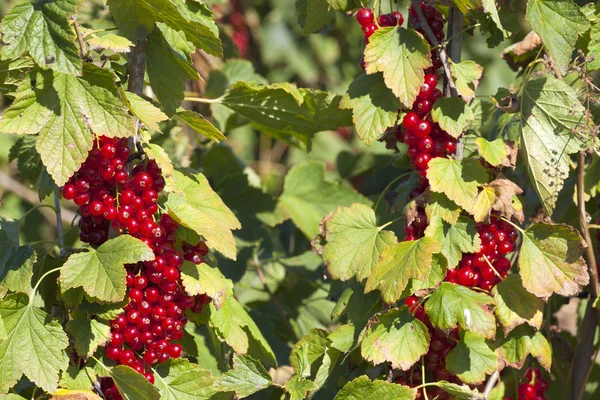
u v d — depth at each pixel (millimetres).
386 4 1759
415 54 1399
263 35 2266
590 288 1500
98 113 1355
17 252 1402
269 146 2281
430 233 1407
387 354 1400
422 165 1418
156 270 1382
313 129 1553
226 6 2189
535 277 1407
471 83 1410
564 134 1415
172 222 1394
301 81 2318
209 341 1578
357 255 1431
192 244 1403
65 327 1386
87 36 1375
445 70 1413
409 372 1438
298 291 1704
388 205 1542
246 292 1714
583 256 1486
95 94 1356
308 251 1723
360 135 1411
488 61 2178
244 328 1473
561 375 1534
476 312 1390
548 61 1441
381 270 1405
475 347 1408
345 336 1445
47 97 1354
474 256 1417
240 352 1435
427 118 1419
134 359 1396
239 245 1688
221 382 1421
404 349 1401
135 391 1389
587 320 1512
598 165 1482
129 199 1378
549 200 1419
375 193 1895
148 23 1390
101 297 1356
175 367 1420
